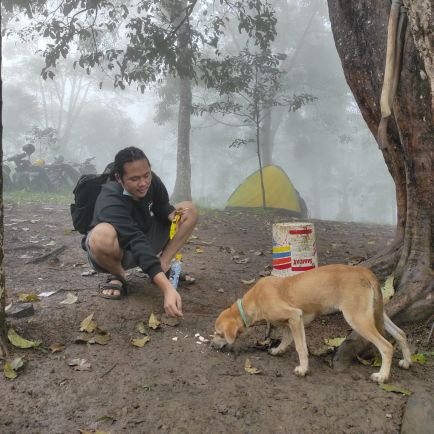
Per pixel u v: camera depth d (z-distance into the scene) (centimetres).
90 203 380
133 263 396
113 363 284
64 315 350
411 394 252
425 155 346
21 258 538
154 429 223
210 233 763
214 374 275
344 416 234
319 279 286
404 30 310
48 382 259
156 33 986
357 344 296
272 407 241
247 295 306
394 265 412
